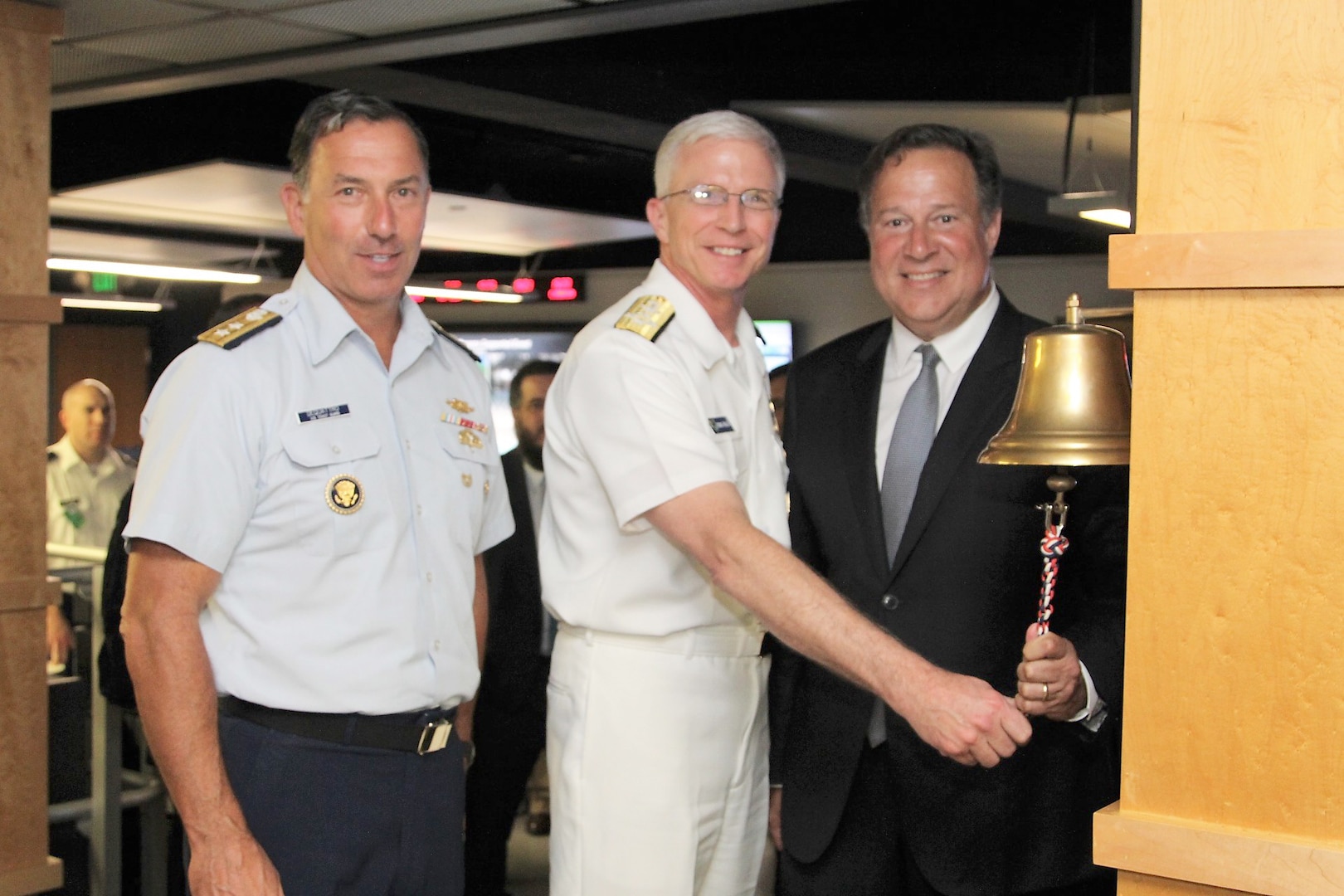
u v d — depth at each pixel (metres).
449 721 1.98
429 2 2.97
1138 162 1.13
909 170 2.07
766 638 2.19
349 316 1.96
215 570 1.81
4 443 2.71
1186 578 1.13
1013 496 1.97
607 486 1.87
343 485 1.88
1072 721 1.87
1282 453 1.09
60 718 3.44
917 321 2.08
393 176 1.93
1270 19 1.07
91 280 9.62
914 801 1.99
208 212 7.03
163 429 1.81
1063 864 1.98
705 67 4.80
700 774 1.94
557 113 4.91
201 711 1.77
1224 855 1.10
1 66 2.73
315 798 1.84
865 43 4.52
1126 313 2.46
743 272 2.00
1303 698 1.09
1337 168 1.05
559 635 2.07
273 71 3.56
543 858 4.44
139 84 3.74
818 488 2.14
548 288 8.64
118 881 3.25
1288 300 1.08
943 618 1.99
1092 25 4.12
